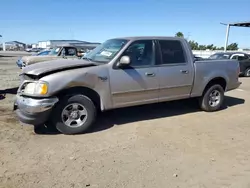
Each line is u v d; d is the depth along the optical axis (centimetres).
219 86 688
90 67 507
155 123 584
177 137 501
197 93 647
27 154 414
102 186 329
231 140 492
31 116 466
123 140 480
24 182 335
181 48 613
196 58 676
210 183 343
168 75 584
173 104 753
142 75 550
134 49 548
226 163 400
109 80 516
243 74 1653
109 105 527
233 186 337
